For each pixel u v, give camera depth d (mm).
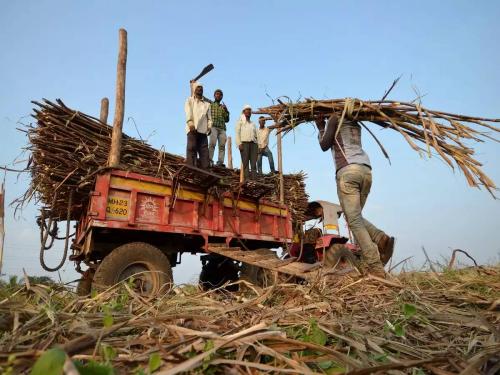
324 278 3213
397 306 2369
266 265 5039
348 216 4062
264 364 1325
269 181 9281
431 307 2320
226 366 1273
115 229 5555
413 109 3982
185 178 6277
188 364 1123
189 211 6320
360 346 1524
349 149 4176
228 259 7445
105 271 5020
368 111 4195
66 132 5633
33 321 1708
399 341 1789
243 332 1458
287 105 4527
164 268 5430
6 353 1220
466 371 1195
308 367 1355
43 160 5672
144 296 2600
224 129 9250
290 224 8273
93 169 5730
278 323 1937
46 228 7055
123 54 6164
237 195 7160
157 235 6059
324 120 4543
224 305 2479
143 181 5805
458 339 1799
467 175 3627
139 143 6273
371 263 3787
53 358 752
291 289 2873
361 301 2629
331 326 1815
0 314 1829
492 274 3418
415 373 1266
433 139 3758
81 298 2383
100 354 1349
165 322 1850
